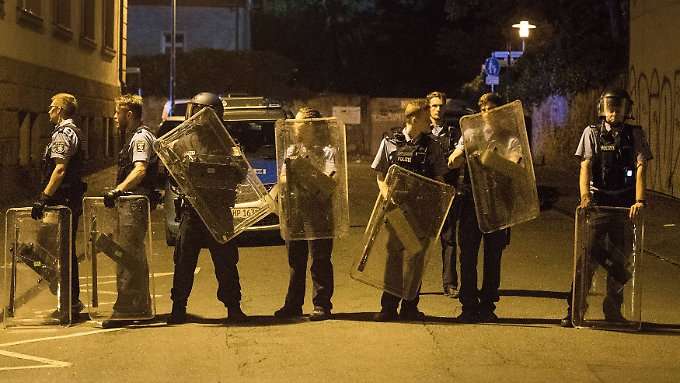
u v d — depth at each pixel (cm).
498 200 912
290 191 927
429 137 927
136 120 935
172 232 1439
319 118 932
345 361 798
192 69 4425
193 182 909
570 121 2858
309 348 841
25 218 930
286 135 931
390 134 941
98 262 925
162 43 5369
